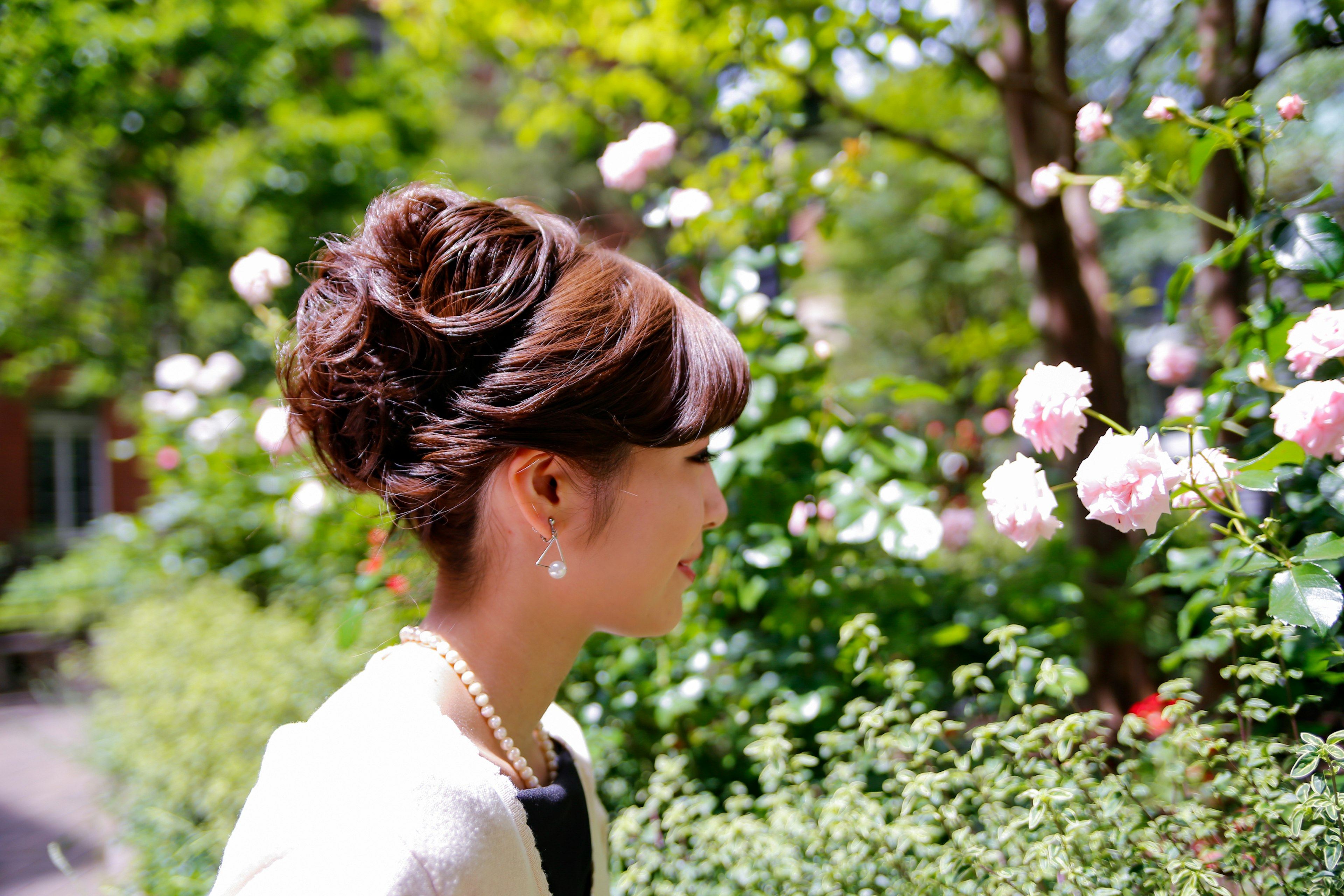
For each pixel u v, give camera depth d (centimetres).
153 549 494
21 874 281
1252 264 132
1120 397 282
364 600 206
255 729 232
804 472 201
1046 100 258
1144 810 108
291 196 892
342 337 82
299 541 362
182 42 813
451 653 81
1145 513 90
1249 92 127
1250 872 98
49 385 1122
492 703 83
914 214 560
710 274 219
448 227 84
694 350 81
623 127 370
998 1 287
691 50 329
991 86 301
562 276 82
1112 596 242
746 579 194
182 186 897
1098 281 291
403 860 63
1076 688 140
